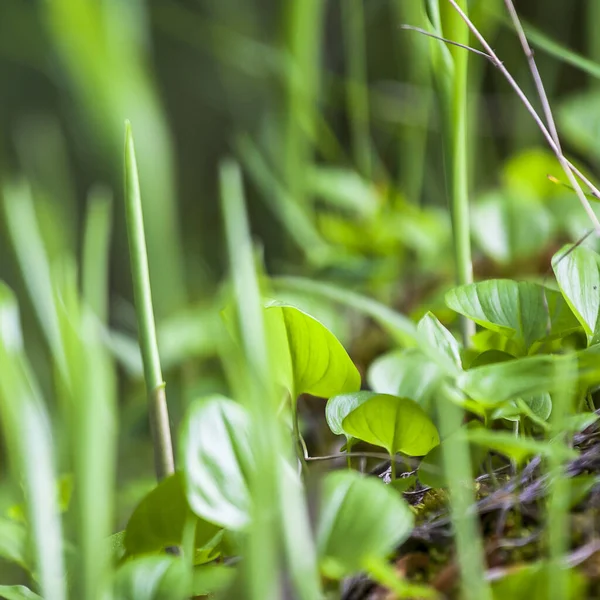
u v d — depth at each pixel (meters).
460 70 1.45
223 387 1.97
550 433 1.36
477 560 1.30
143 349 1.39
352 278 2.16
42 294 1.34
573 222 1.93
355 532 1.29
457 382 1.33
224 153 4.83
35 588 1.38
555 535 1.29
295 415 1.40
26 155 3.88
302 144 2.72
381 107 3.17
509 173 2.24
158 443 1.39
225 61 3.88
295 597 1.29
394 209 2.36
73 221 3.40
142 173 2.49
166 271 2.51
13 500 1.45
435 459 1.35
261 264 1.48
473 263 2.04
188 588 1.31
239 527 1.31
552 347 1.42
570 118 2.14
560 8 3.47
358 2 2.69
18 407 1.30
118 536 1.38
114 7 2.43
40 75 4.53
